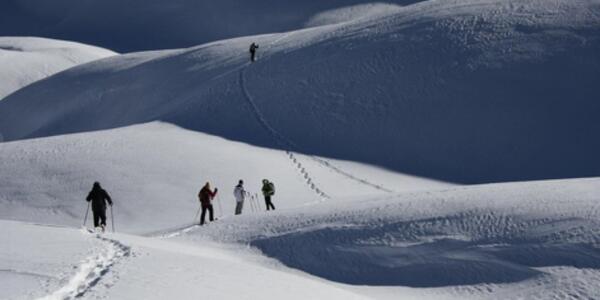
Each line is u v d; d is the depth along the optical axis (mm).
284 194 56750
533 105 81250
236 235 33844
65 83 152000
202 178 58469
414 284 25531
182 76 119688
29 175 58469
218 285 16953
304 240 30281
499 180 70188
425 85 87750
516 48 92000
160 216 50875
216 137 76812
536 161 73000
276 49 113688
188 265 19266
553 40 92250
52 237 23000
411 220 29453
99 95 132875
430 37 98562
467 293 23891
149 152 64250
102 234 25781
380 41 100875
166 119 87562
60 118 130125
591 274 22797
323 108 85312
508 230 26484
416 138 77875
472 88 85500
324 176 64312
